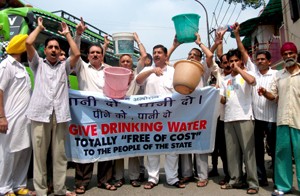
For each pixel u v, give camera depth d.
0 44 4.82
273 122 4.39
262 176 4.50
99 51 4.50
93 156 4.33
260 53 4.51
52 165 4.14
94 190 4.34
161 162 6.70
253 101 4.50
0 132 3.77
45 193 3.88
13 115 3.89
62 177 3.95
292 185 4.30
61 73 3.92
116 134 4.43
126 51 4.73
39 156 3.81
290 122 3.99
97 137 4.36
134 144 4.49
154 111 4.48
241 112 4.21
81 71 4.40
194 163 5.26
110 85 4.19
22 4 6.29
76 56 3.92
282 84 4.12
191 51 4.85
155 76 4.62
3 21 5.04
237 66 4.18
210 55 4.38
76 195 4.11
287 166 4.09
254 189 4.13
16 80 3.95
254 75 4.29
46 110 3.78
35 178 3.83
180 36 4.55
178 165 4.92
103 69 4.46
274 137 4.43
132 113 4.43
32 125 3.83
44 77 3.84
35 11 5.58
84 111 4.33
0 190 3.87
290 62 4.00
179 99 4.48
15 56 4.03
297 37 11.27
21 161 4.13
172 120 4.53
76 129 4.31
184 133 4.56
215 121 4.59
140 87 4.88
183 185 4.45
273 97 4.23
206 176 4.60
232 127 4.36
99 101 4.33
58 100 3.87
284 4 12.20
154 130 4.51
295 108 4.00
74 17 7.26
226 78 4.56
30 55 3.81
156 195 4.09
